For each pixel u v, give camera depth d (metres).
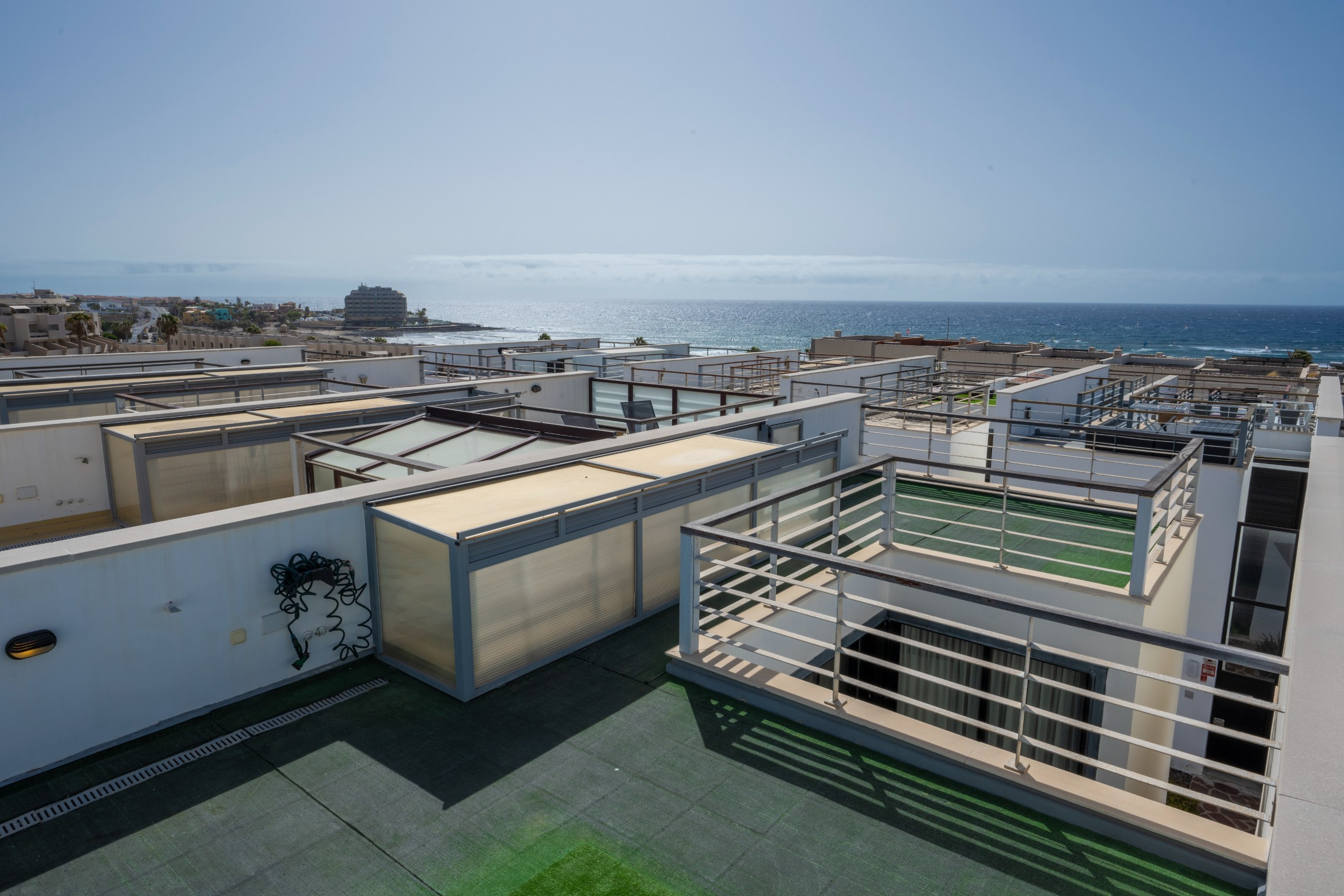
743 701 5.00
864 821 3.77
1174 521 8.52
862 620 7.84
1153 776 8.30
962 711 7.99
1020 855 3.52
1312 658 3.58
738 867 3.46
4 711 4.07
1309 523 6.34
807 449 8.60
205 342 77.75
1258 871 3.26
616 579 6.16
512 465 6.58
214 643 4.86
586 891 3.32
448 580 4.95
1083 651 7.27
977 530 9.51
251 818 3.85
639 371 22.56
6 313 89.56
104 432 9.09
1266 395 19.09
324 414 10.06
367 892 3.34
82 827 3.78
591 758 4.35
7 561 4.02
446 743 4.53
